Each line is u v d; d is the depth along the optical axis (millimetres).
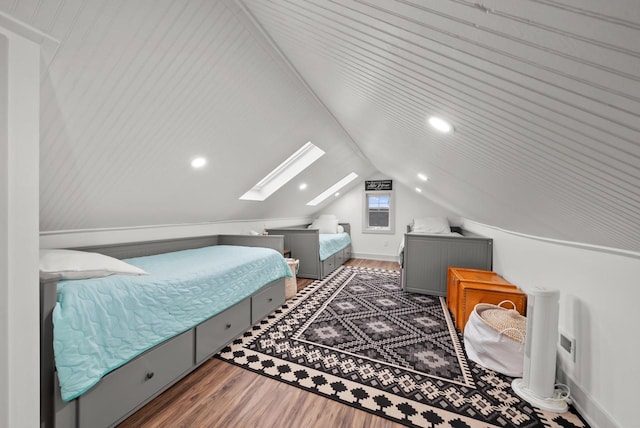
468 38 488
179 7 1129
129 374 1318
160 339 1474
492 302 2176
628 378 1130
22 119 867
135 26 1101
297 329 2389
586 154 600
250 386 1606
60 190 1575
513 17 370
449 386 1611
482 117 780
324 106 2400
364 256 5980
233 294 2088
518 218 1681
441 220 4848
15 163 856
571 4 291
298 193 4336
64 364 1059
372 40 762
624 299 1157
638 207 655
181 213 2678
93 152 1486
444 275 3281
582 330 1422
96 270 1394
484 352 1822
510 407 1446
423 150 1661
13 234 863
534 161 820
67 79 1115
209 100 1660
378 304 3033
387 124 1652
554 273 1704
